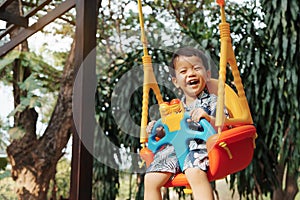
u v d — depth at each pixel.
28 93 4.48
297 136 4.06
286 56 4.04
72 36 5.73
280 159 4.33
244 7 4.62
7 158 4.77
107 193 4.36
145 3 5.04
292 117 4.07
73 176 2.08
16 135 4.41
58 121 4.51
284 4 4.01
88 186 2.07
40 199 4.46
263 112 4.10
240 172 4.20
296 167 4.18
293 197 4.47
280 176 4.38
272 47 4.11
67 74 4.51
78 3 2.19
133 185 5.43
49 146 4.50
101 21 4.99
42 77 4.91
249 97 4.12
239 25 4.24
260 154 4.15
